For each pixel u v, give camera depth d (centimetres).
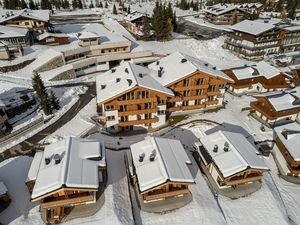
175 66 5331
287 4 15675
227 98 6156
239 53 9075
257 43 8706
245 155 3616
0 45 6794
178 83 4994
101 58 7350
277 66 8300
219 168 3494
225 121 5250
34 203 3344
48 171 3050
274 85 6391
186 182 3181
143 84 4459
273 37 8975
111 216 3119
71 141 3484
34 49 7612
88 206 3259
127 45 7719
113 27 10669
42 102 5000
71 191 3033
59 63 6806
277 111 5025
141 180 3170
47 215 3119
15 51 7031
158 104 4762
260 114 5488
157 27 9438
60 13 13175
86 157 3309
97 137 4631
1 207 3269
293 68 8269
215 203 3497
